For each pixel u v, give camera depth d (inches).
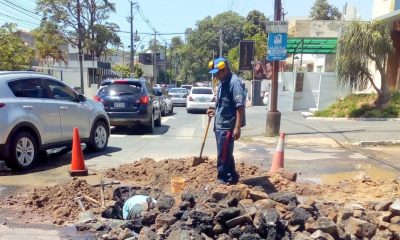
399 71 735.7
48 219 197.0
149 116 518.6
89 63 1755.7
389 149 406.3
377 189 245.1
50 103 319.0
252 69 1242.0
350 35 654.5
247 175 265.7
